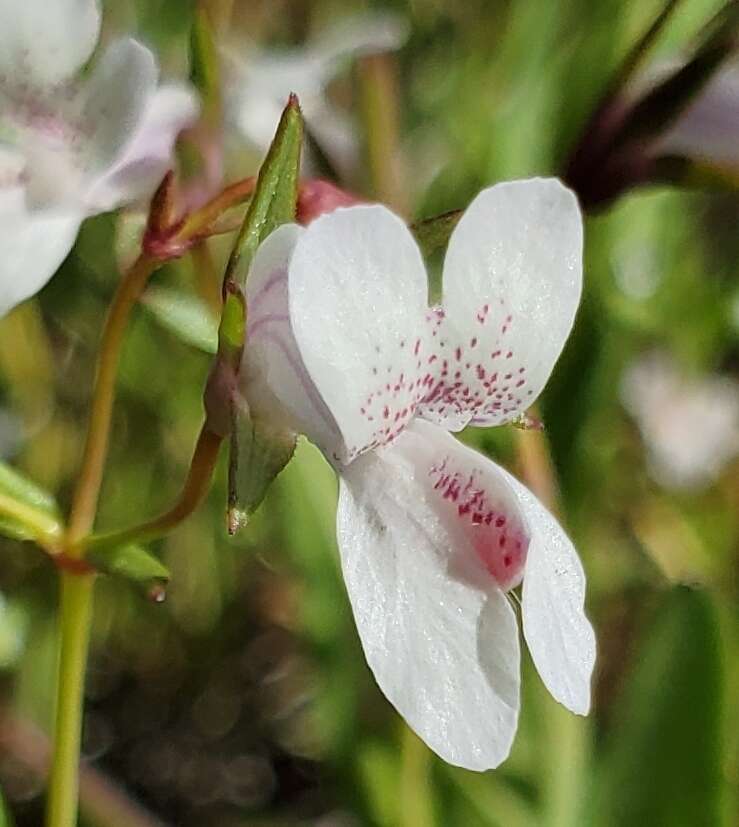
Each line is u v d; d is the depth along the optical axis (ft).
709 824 0.31
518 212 0.24
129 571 0.26
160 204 0.26
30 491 0.26
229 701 0.47
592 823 0.32
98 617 0.44
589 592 0.40
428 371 0.24
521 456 0.32
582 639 0.24
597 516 0.42
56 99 0.27
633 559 0.44
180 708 0.47
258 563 0.45
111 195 0.27
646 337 0.44
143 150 0.27
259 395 0.24
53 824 0.27
